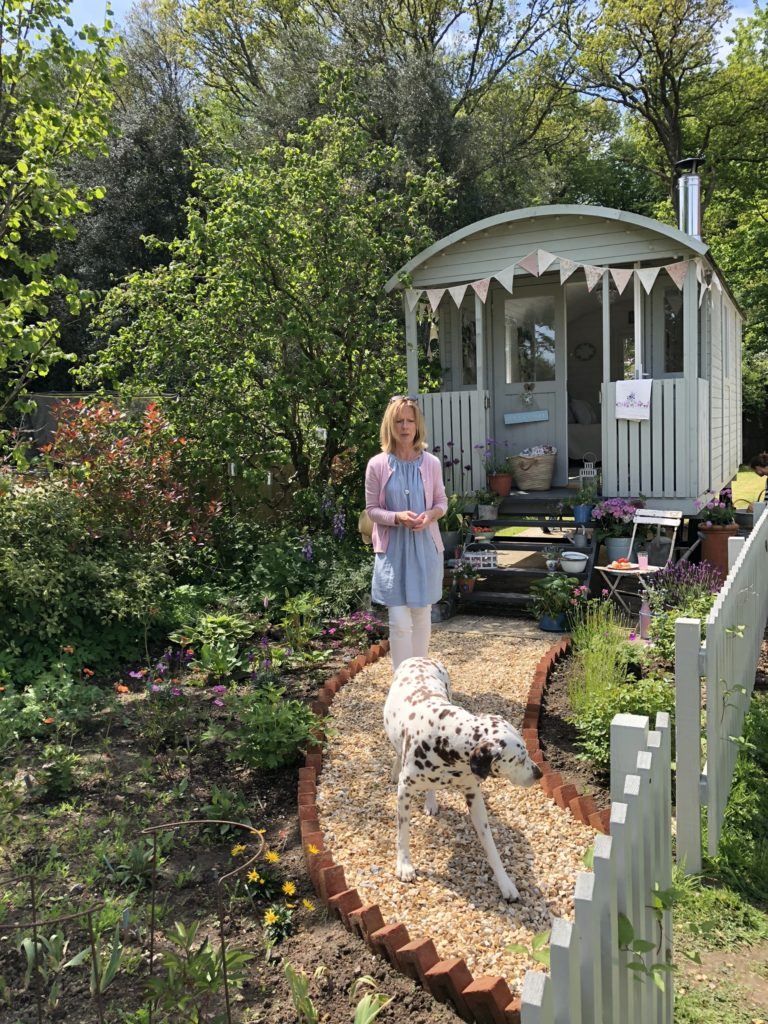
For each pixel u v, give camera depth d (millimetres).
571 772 4379
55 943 2541
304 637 6434
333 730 4660
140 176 20859
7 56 6055
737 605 4641
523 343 10164
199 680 5500
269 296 9703
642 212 30469
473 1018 2449
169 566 7637
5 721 4367
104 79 6363
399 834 3289
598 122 29734
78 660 5734
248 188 9438
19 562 5785
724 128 28156
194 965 2283
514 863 3359
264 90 23375
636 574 7547
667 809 2529
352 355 10398
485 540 8586
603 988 1819
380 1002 2496
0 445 6629
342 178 10219
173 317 9648
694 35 25047
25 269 6125
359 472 10258
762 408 26438
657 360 9516
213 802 3795
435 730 3129
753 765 4578
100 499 7168
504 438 10320
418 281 9805
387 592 4738
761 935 3207
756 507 8344
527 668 6082
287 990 2598
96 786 4035
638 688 4797
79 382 10047
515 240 9227
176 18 25281
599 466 11492
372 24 23453
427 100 20125
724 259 24344
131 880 3201
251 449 9867
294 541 8375
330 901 2986
